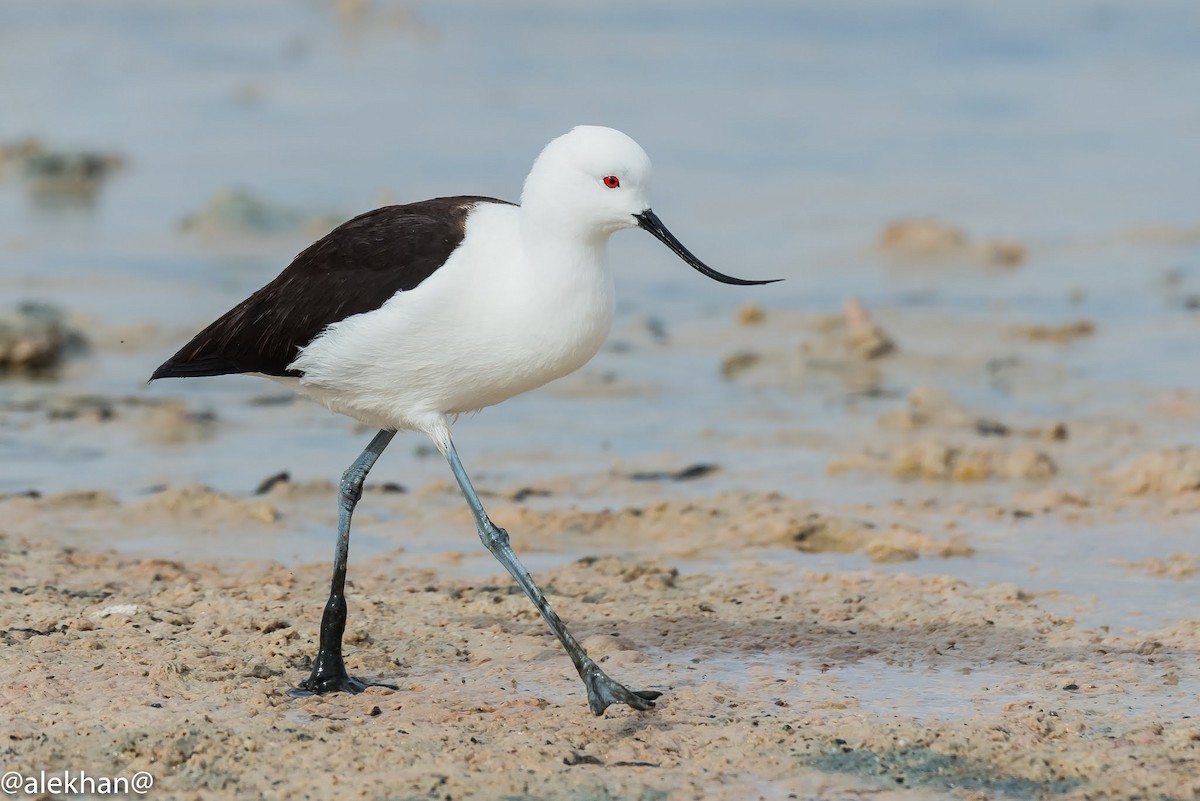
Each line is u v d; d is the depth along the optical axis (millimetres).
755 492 13133
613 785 7648
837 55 37219
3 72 34656
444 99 32500
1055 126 30578
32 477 13766
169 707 8477
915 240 22797
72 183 26578
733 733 8227
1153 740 8086
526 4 42688
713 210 25047
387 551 11891
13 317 17375
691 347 18500
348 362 8750
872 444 14867
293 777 7723
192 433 15242
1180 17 40812
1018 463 13805
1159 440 14750
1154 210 24625
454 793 7559
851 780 7727
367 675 9156
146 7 41938
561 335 8664
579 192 8508
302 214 24062
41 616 9891
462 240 8688
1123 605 10422
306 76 34906
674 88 33781
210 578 10977
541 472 14148
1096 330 18734
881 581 10867
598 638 9648
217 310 19500
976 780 7723
